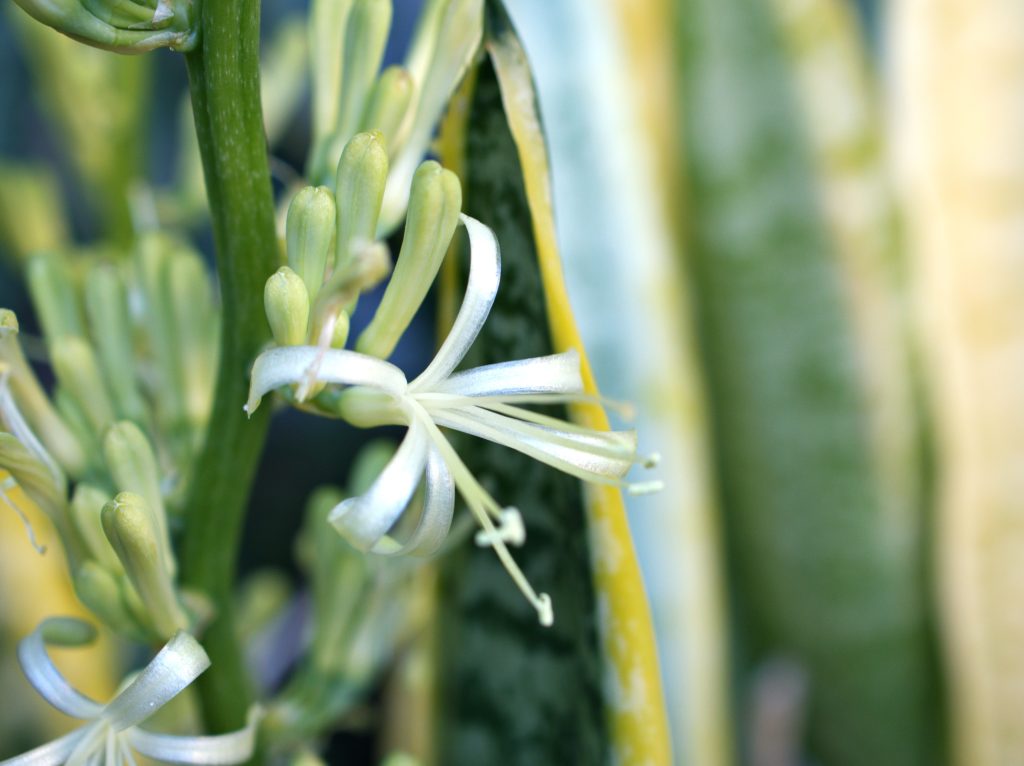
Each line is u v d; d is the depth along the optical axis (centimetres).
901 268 37
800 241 37
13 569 29
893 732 40
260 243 19
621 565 19
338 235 18
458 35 20
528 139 19
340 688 24
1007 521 37
